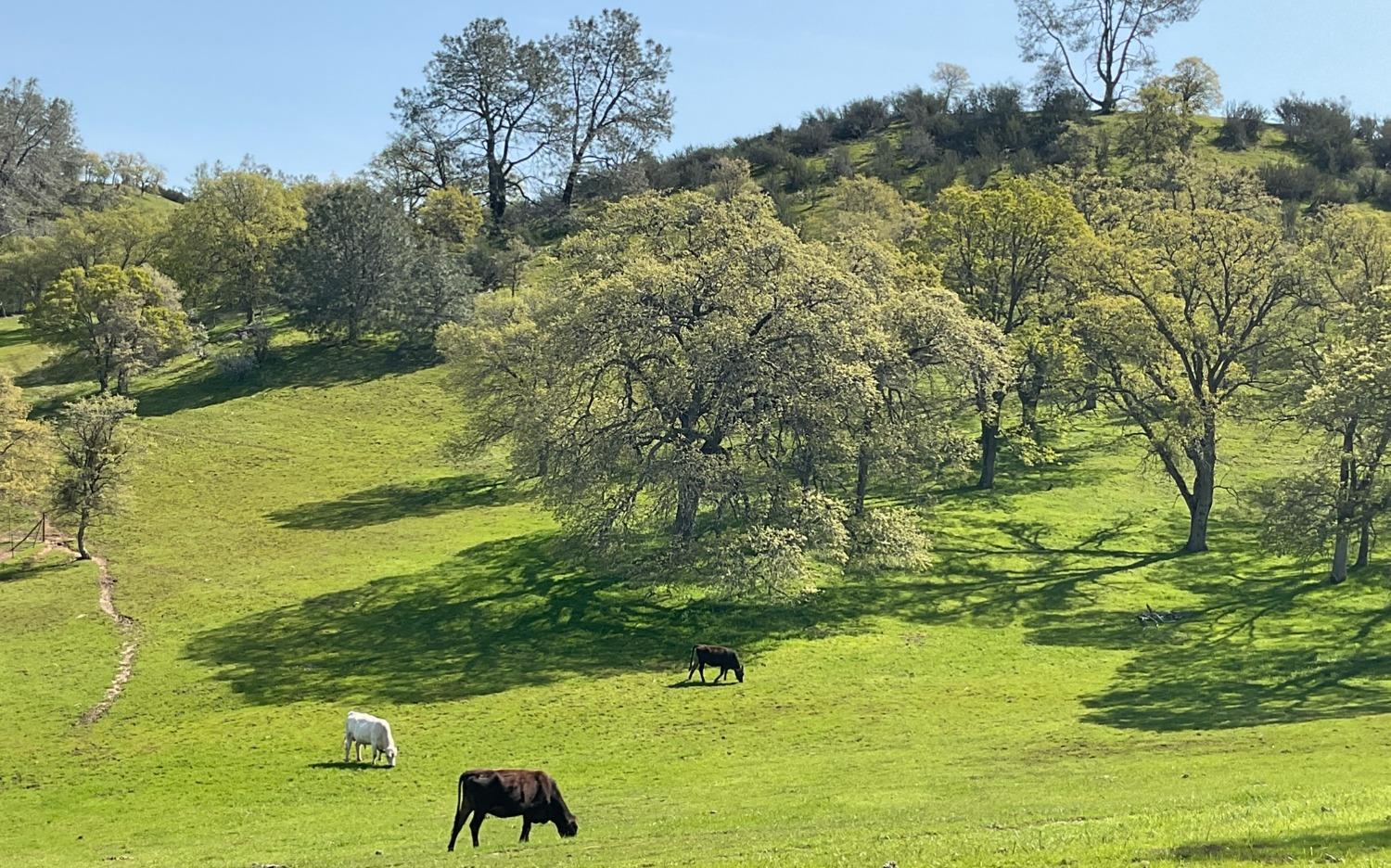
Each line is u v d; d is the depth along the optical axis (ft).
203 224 452.35
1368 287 213.25
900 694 152.15
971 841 71.51
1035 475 280.10
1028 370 250.98
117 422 252.42
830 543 185.47
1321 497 175.42
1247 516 240.73
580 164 538.06
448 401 366.63
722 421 195.11
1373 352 169.78
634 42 533.55
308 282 408.05
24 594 219.20
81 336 362.33
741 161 488.85
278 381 385.50
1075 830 72.79
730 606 199.93
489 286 448.24
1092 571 215.10
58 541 258.16
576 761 127.54
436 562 231.50
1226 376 237.04
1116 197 323.16
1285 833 64.69
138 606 210.18
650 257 214.07
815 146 570.46
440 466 314.96
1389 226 228.43
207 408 361.10
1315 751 108.17
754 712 145.69
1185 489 226.79
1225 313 222.89
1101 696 146.82
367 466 315.37
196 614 204.64
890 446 208.13
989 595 203.31
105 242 472.85
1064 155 503.20
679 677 165.68
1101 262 226.58
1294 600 192.75
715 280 199.31
